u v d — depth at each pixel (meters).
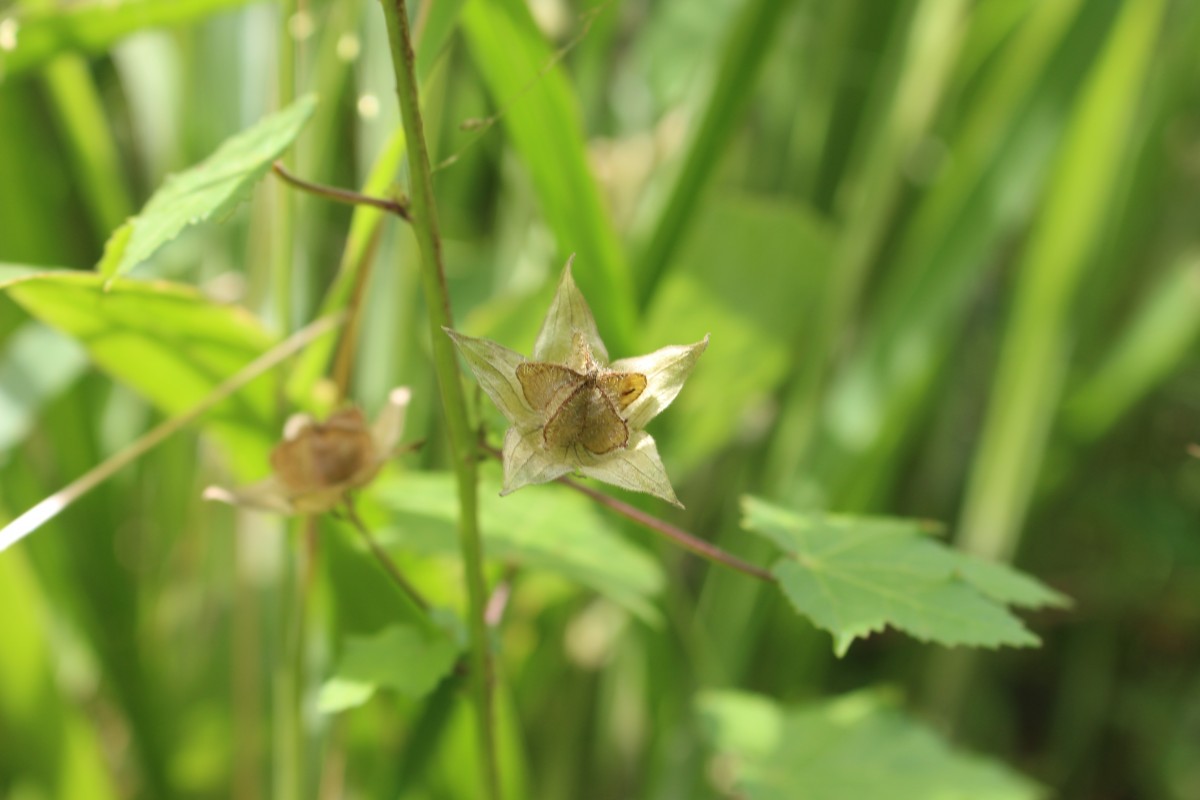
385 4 0.25
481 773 0.28
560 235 0.32
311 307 0.35
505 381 0.26
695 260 0.36
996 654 0.46
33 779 0.34
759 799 0.32
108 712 0.38
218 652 0.37
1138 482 0.45
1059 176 0.36
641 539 0.35
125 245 0.27
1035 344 0.37
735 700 0.34
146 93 0.37
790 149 0.40
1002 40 0.39
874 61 0.40
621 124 0.40
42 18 0.31
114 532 0.36
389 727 0.34
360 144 0.36
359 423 0.28
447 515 0.31
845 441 0.37
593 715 0.40
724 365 0.37
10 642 0.33
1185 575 0.44
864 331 0.41
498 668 0.32
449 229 0.40
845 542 0.28
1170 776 0.42
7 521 0.33
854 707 0.34
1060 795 0.43
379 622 0.32
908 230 0.39
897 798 0.32
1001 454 0.37
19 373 0.34
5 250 0.36
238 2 0.31
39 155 0.37
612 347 0.32
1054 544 0.46
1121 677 0.46
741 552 0.38
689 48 0.36
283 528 0.32
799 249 0.36
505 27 0.30
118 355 0.31
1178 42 0.38
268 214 0.33
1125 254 0.40
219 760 0.37
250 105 0.36
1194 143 0.44
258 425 0.32
